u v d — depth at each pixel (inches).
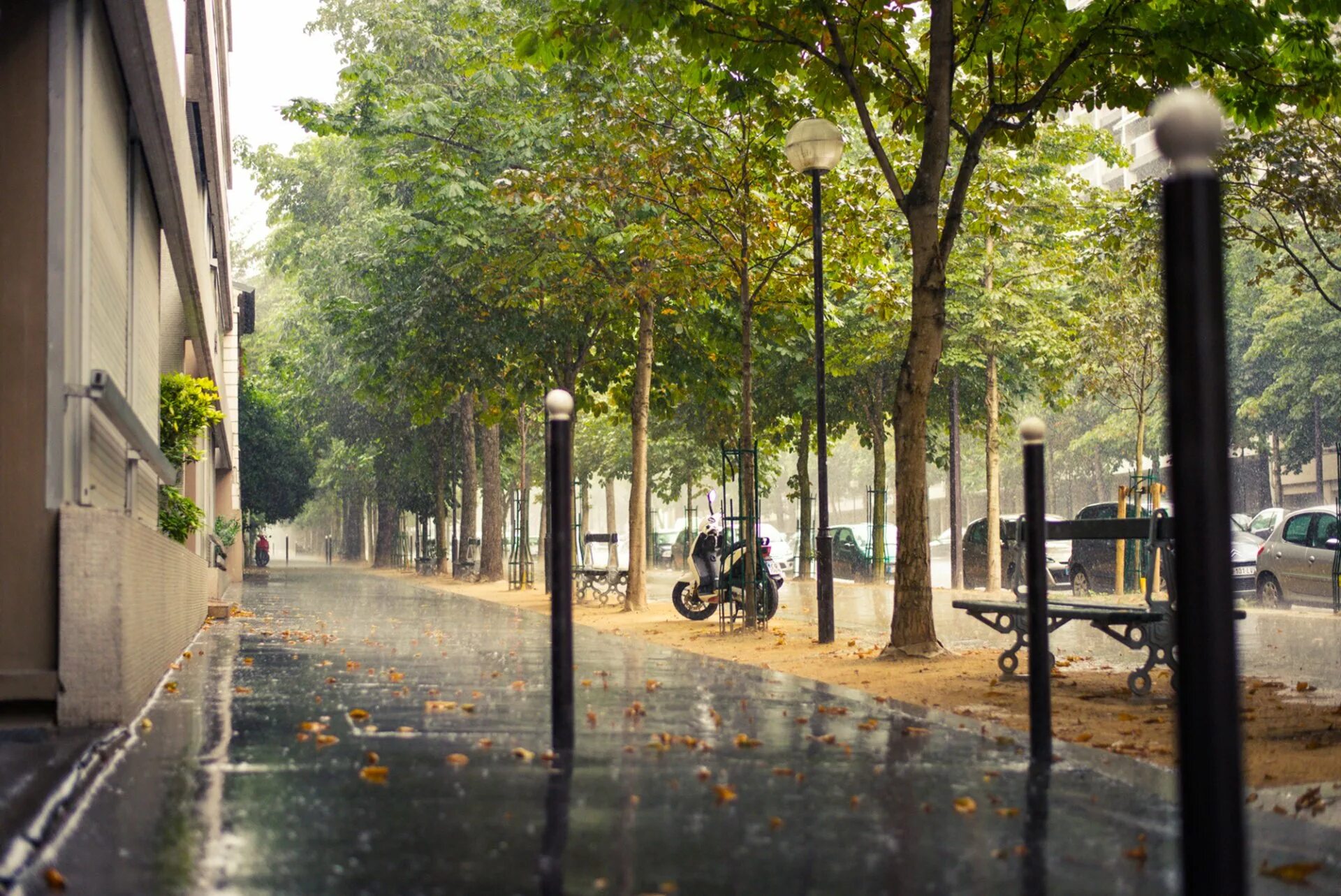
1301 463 1867.6
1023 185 997.8
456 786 210.1
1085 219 1025.5
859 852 165.8
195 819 183.0
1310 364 1659.7
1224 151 718.5
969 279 1075.9
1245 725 310.8
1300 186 721.0
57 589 273.1
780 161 671.1
